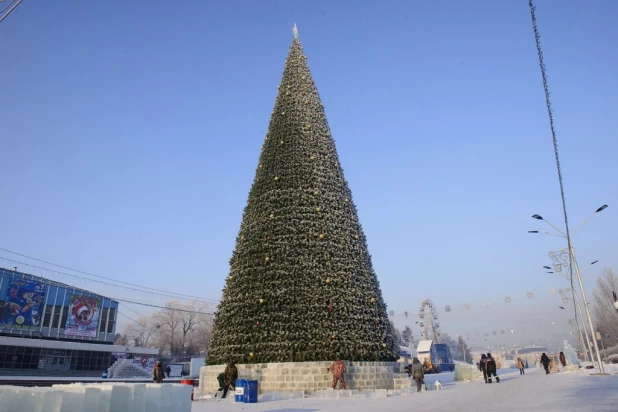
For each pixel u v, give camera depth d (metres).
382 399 16.91
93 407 8.33
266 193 23.52
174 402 10.09
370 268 23.42
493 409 11.84
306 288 20.83
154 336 92.19
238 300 21.42
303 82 27.22
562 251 32.81
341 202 23.70
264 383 19.27
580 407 11.10
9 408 7.36
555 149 21.11
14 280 47.06
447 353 63.59
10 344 44.59
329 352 19.53
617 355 60.88
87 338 53.78
